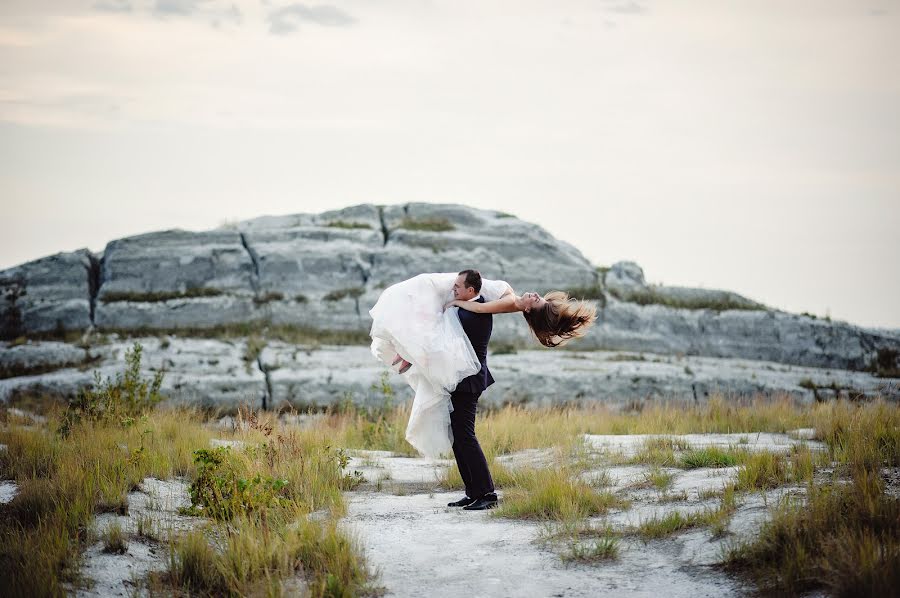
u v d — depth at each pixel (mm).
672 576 5078
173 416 11711
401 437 11352
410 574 5410
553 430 11406
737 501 6305
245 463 7719
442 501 7516
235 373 20016
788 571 4688
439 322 7121
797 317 26141
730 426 11992
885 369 25016
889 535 4945
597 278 26219
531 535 6125
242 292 23828
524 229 27359
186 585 5180
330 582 4973
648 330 25016
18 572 5031
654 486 7285
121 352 20734
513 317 24594
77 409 10680
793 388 22016
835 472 6895
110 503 6586
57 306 22750
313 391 19672
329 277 24578
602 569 5301
